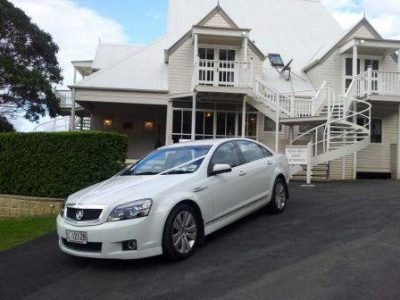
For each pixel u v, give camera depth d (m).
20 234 8.30
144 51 22.27
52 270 5.90
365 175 20.64
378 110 20.64
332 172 19.86
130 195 5.71
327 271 5.23
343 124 17.17
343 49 20.72
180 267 5.62
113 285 5.17
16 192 11.19
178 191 6.02
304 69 22.25
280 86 20.75
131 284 5.16
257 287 4.84
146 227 5.53
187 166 6.75
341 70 21.11
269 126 20.52
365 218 8.12
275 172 8.48
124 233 5.42
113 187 6.15
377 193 11.88
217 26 20.44
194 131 18.12
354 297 4.48
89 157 10.68
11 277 5.71
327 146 16.09
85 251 5.60
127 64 20.98
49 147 10.95
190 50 20.33
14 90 21.06
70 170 10.73
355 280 4.92
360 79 19.00
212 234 7.19
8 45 22.72
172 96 19.33
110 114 22.25
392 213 8.57
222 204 6.81
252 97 19.06
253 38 24.16
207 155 6.92
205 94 18.66
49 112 22.27
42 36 23.42
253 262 5.68
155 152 7.66
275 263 5.60
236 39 20.23
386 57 21.28
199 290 4.84
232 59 20.83
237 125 20.42
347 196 11.18
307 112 18.50
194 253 6.18
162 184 6.05
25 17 22.92
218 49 20.75
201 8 25.80
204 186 6.45
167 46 22.86
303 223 7.73
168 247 5.68
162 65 21.34
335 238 6.68
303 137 19.94
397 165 20.03
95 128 22.16
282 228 7.39
